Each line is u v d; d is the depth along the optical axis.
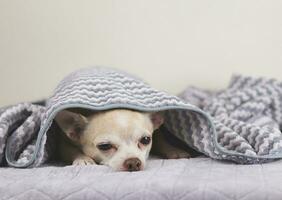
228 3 0.82
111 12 0.83
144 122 0.59
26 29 0.83
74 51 0.83
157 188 0.42
